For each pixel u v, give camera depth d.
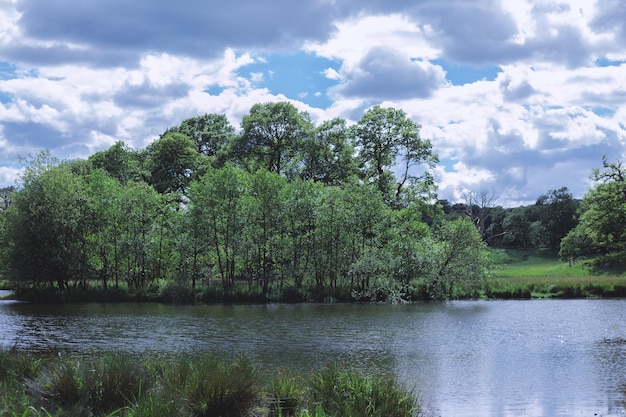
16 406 10.02
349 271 54.44
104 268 55.94
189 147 80.25
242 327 33.34
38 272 52.34
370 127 73.06
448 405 15.92
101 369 12.38
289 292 53.16
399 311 42.72
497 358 23.22
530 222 130.38
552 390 17.73
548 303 47.97
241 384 12.31
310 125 80.31
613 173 68.06
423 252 53.50
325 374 14.05
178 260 57.62
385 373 19.56
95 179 57.28
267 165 78.62
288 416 11.84
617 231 67.62
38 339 28.23
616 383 18.67
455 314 40.28
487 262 55.47
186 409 11.41
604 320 35.72
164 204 61.16
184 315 40.25
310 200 56.56
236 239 55.88
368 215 56.25
